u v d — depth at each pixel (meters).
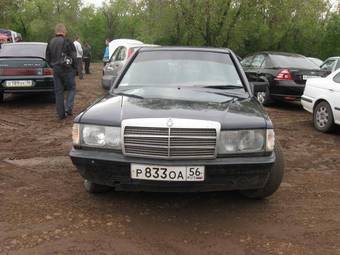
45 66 11.42
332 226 4.53
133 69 5.89
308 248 4.06
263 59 12.93
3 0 45.44
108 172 4.39
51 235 4.20
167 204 4.98
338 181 6.00
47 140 7.93
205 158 4.29
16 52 12.04
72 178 5.80
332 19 35.78
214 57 6.02
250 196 5.11
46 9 55.56
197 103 4.82
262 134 4.41
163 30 27.80
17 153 7.04
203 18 25.98
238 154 4.36
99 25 57.09
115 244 4.05
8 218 4.54
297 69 12.00
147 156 4.30
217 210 4.86
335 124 9.07
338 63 15.49
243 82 5.68
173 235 4.25
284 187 5.67
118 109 4.63
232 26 26.28
